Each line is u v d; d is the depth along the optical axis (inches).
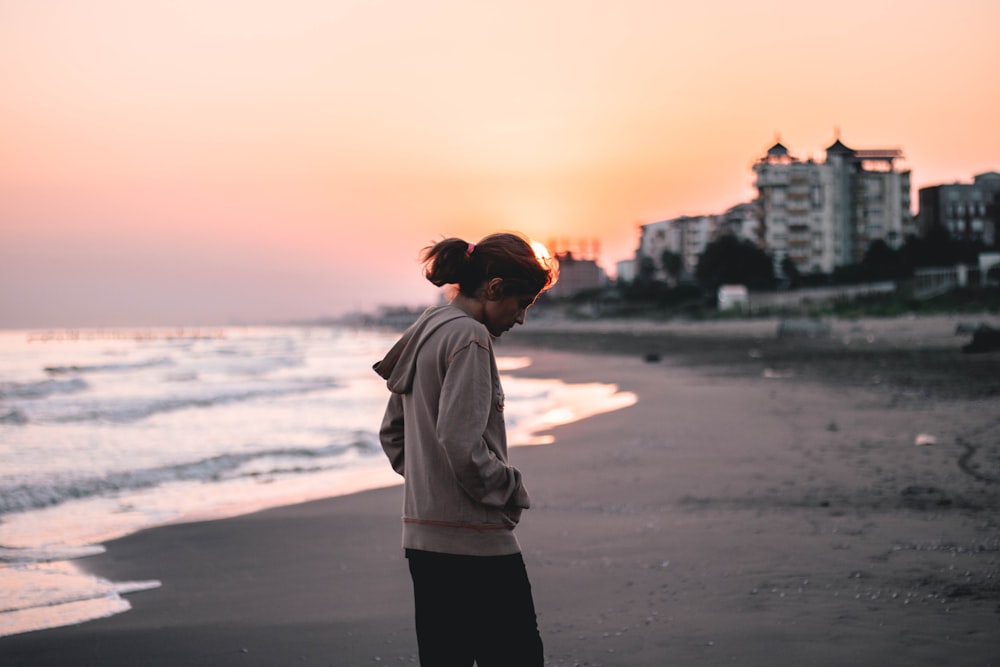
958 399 566.6
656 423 525.3
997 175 4534.9
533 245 87.5
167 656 144.0
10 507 302.0
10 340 5861.2
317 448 456.8
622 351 2142.0
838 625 141.2
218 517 281.3
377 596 177.2
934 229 3634.4
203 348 3521.2
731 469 332.8
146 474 370.0
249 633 154.9
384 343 4106.8
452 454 77.2
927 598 155.0
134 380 1316.4
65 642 153.7
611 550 207.5
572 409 683.4
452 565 80.9
